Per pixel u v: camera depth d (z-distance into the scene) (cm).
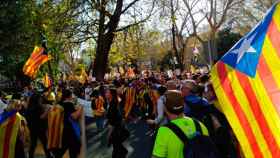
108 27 3150
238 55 411
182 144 461
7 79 3328
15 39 2312
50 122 981
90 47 3550
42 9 2717
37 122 1115
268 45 401
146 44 3578
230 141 588
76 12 2891
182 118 478
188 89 642
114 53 3931
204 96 734
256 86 400
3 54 2319
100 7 2967
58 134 978
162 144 467
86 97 2375
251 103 402
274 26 400
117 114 1026
